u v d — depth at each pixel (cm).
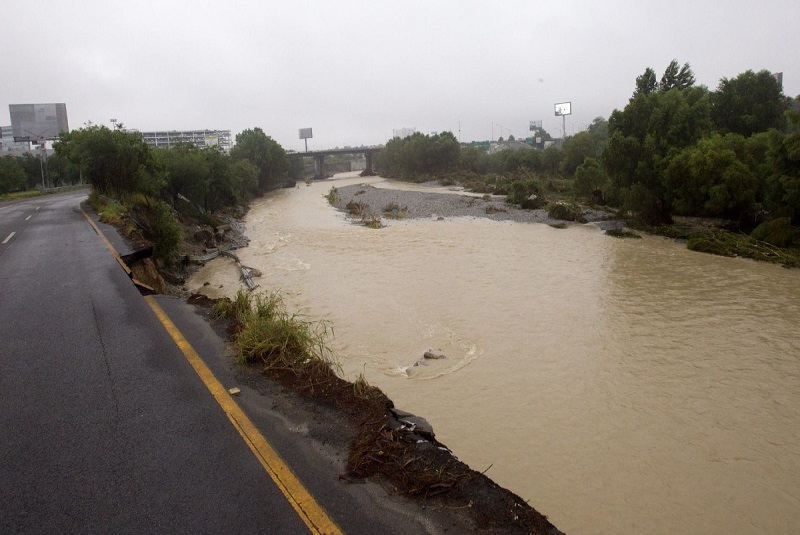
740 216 3262
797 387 1270
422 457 520
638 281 2242
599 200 4875
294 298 2078
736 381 1306
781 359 1417
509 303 1955
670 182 3494
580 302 1953
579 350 1509
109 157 3092
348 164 18788
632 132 3922
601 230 3641
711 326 1670
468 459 1008
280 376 709
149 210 3084
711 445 1052
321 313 1869
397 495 461
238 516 430
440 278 2355
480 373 1370
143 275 1705
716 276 2302
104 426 581
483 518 433
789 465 989
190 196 4412
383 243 3334
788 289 2070
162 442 545
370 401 632
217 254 3106
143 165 3312
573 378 1339
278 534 409
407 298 2042
